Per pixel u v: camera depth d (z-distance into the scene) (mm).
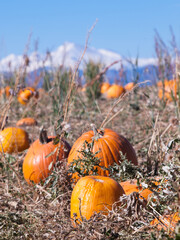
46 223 2203
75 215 2018
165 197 2033
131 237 1927
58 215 2213
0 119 2967
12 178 2863
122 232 1952
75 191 2098
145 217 2006
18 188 2676
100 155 2533
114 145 2588
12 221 2270
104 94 6629
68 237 2006
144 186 2104
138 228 1981
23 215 2289
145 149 2838
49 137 2850
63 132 2602
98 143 2580
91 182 2084
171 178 2020
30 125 4578
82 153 2406
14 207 2434
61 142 2674
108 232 1947
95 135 2559
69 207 2348
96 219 1990
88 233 1930
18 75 3053
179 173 2047
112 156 2549
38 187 2518
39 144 2787
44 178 2678
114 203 2004
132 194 1966
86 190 2064
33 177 2715
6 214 2291
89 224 1968
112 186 2082
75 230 1996
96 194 2047
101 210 2029
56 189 2457
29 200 2518
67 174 2438
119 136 2678
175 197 1912
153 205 2035
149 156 2750
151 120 2988
